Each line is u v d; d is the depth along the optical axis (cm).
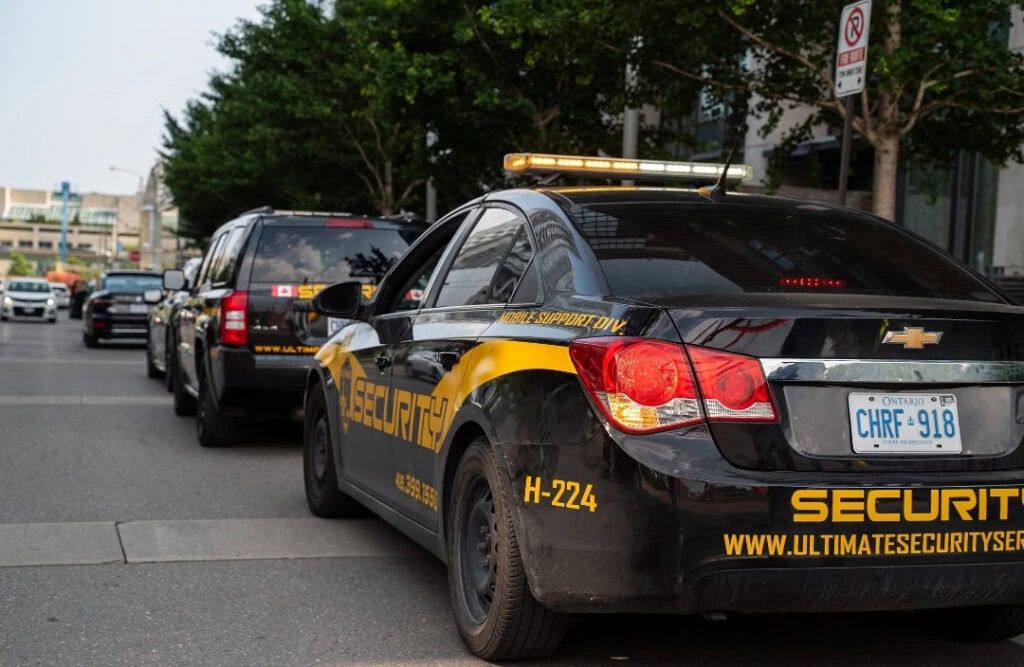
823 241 439
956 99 1135
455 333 461
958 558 346
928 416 354
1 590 504
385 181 2561
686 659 421
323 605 491
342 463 615
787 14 1120
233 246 958
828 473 343
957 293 421
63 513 671
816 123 1344
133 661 412
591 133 1820
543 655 406
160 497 729
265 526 648
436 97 1738
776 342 345
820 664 418
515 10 1338
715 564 333
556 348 374
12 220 18912
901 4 1070
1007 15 1091
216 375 898
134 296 2423
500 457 390
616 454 342
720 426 340
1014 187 1652
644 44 1220
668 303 356
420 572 550
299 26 2380
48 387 1472
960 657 429
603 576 347
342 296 608
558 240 424
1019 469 360
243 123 2880
